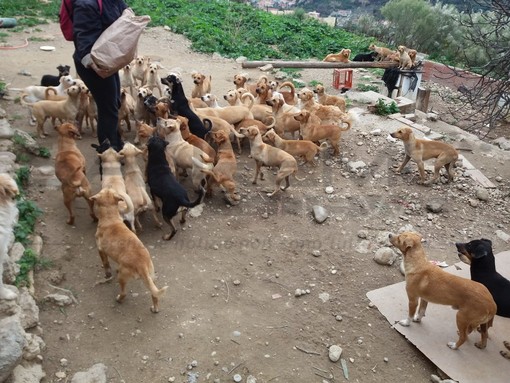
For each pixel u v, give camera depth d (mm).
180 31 8102
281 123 4324
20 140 3588
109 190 2570
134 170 3010
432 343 2387
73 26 2928
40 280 2541
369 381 2215
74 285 2570
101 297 2518
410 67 6125
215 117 4000
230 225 3199
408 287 2412
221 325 2424
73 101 3875
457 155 3809
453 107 6719
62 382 2062
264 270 2830
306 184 3781
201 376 2150
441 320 2531
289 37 8812
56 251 2770
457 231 3330
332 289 2730
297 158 4168
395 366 2297
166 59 6758
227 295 2619
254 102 4680
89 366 2145
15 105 4512
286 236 3143
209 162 3303
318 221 3293
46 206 3131
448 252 3096
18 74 5359
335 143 4164
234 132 3932
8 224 2086
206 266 2812
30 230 2811
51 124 4270
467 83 7520
